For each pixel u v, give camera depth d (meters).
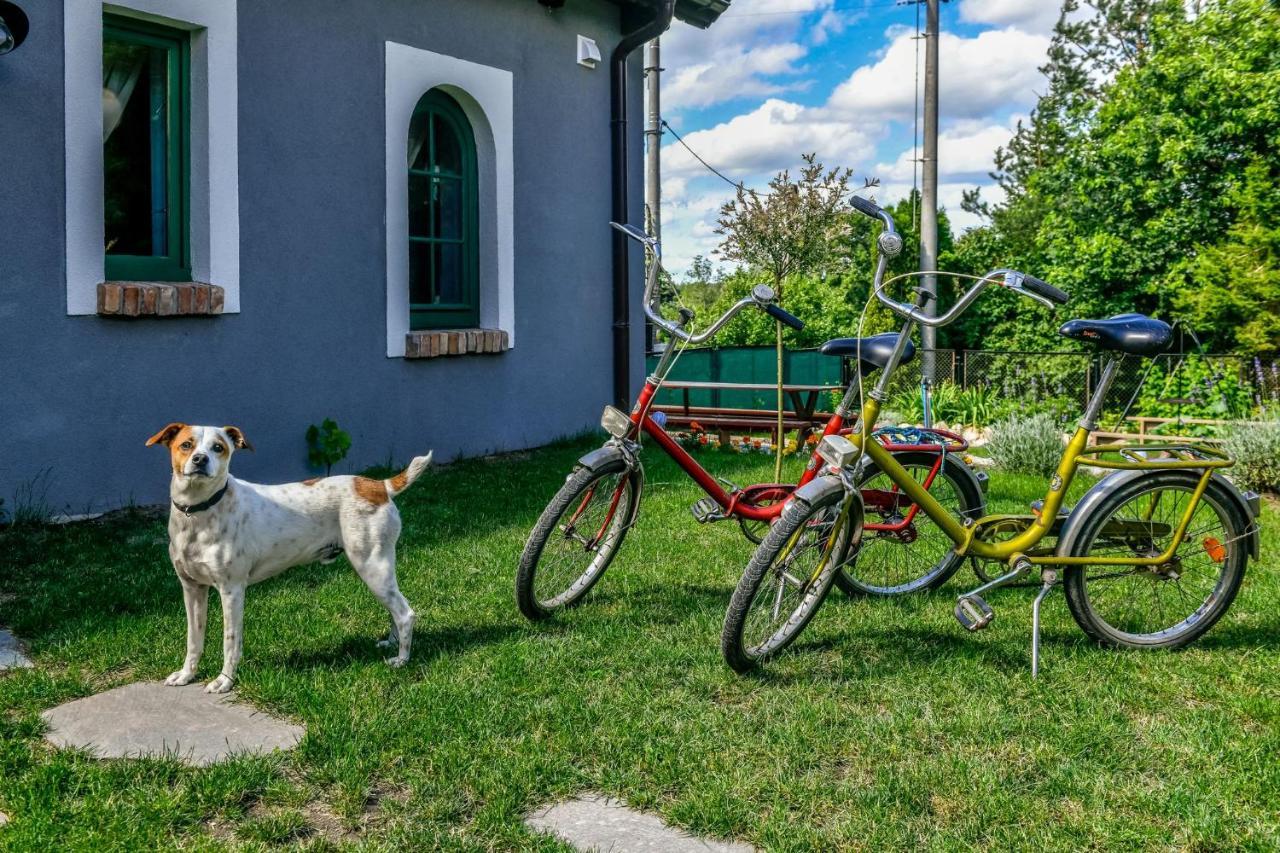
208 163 6.06
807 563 3.72
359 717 3.09
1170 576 3.90
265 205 6.48
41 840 2.41
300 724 3.12
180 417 6.08
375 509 3.56
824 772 2.83
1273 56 13.62
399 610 3.57
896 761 2.89
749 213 21.52
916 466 4.40
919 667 3.60
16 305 5.27
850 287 17.92
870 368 4.10
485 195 8.33
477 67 7.99
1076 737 3.02
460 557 5.00
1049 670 3.57
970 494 4.45
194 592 3.39
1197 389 10.98
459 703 3.21
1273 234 10.62
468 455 8.23
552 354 9.05
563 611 4.20
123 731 3.03
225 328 6.29
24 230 5.27
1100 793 2.71
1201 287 11.91
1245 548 3.81
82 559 4.82
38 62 5.25
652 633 3.92
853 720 3.15
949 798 2.69
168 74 6.04
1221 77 13.67
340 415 7.13
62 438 5.52
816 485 3.50
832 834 2.51
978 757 2.91
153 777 2.75
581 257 9.31
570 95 9.04
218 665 3.56
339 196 6.99
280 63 6.50
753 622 3.60
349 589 4.40
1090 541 3.75
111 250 5.89
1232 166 14.20
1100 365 12.42
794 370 13.99
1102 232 15.52
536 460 8.13
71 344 5.51
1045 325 16.22
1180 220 14.52
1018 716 3.18
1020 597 4.42
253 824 2.52
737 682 3.46
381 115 7.26
